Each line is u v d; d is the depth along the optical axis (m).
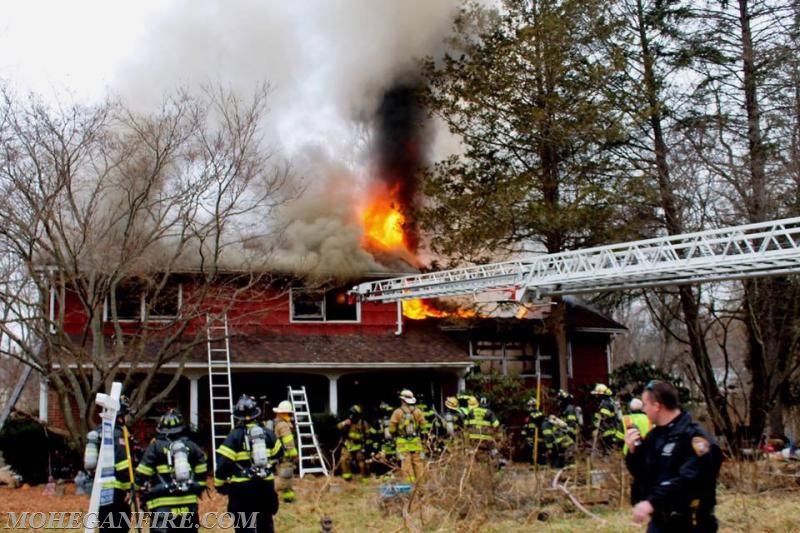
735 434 18.45
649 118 20.31
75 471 16.47
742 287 20.84
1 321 14.09
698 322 20.69
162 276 18.45
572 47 20.44
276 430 10.98
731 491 11.48
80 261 15.66
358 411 15.86
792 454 14.34
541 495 10.43
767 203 18.98
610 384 21.78
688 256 12.02
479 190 20.20
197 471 6.95
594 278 13.38
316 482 14.30
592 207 19.30
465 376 19.83
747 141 20.88
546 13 20.17
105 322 18.59
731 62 20.98
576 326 21.91
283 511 10.97
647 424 8.79
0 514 11.57
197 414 17.94
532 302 15.38
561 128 19.41
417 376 21.05
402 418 12.38
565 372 20.11
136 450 8.14
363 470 15.62
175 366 17.45
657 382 5.10
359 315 20.78
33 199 14.27
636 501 5.22
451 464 10.14
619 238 19.36
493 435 12.05
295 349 19.08
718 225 19.89
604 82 20.28
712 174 21.55
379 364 18.86
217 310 18.48
